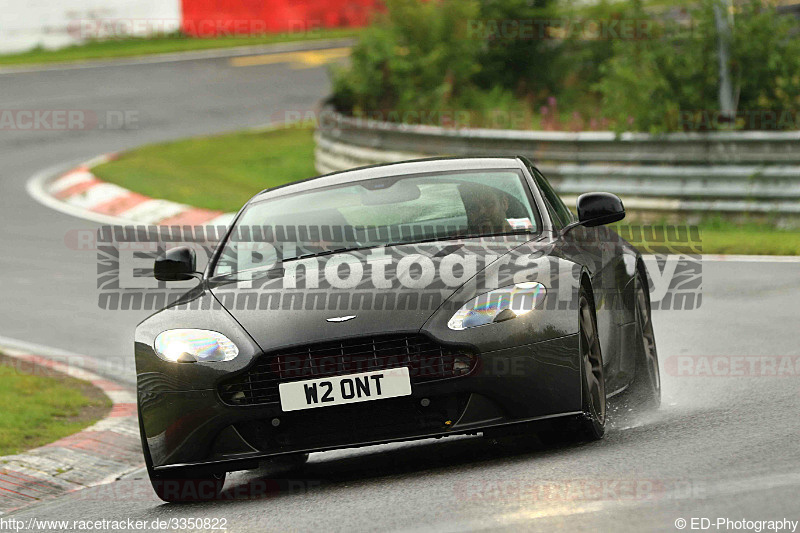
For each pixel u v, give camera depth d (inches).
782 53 1909.4
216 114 3174.2
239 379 564.1
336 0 4581.7
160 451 579.2
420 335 552.4
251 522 508.1
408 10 2516.0
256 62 3951.8
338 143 2228.1
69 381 1029.8
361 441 557.9
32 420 873.5
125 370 1080.2
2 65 4092.0
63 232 1893.5
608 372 653.3
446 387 548.1
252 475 691.4
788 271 1218.6
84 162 2628.0
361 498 520.4
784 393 676.7
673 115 1846.7
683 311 1052.5
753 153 1579.7
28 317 1341.0
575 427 574.2
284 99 3319.4
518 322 557.0
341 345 555.8
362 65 2490.2
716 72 1889.8
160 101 3393.2
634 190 1656.0
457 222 657.6
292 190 735.1
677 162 1625.2
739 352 848.3
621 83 1905.8
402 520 455.5
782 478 451.2
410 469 594.6
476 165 723.4
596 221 687.1
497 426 551.2
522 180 701.3
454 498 483.8
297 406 554.3
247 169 2455.7
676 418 644.7
